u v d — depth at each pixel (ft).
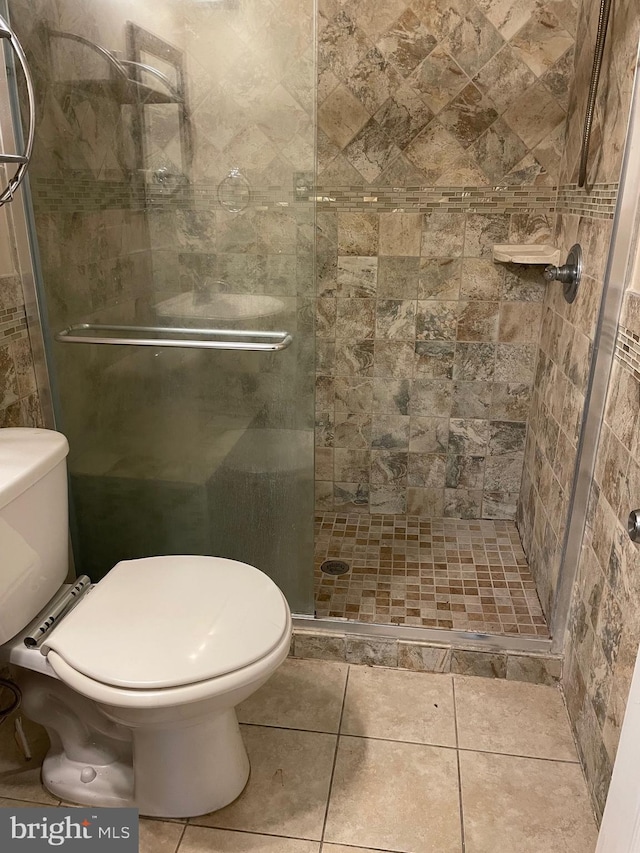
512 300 7.30
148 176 5.25
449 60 6.59
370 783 4.74
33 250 5.46
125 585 4.50
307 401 5.58
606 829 3.03
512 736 5.17
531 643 5.76
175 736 4.25
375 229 7.27
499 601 6.41
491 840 4.32
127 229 5.41
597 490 4.93
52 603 4.60
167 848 4.24
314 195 5.07
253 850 4.24
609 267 4.61
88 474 6.15
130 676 3.68
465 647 5.75
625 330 4.45
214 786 4.44
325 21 6.64
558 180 6.79
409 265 7.35
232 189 5.16
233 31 4.79
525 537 7.43
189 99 5.01
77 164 5.27
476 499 8.15
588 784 4.69
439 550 7.44
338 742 5.10
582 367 5.36
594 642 4.78
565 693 5.51
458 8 6.41
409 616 6.14
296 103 4.87
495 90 6.62
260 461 5.83
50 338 5.77
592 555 4.98
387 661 5.91
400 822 4.44
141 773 4.38
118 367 5.78
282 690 5.63
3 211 5.14
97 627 4.07
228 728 4.50
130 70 5.01
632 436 4.18
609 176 4.86
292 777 4.78
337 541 7.64
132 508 6.21
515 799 4.62
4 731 5.24
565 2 6.23
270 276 5.33
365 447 8.13
